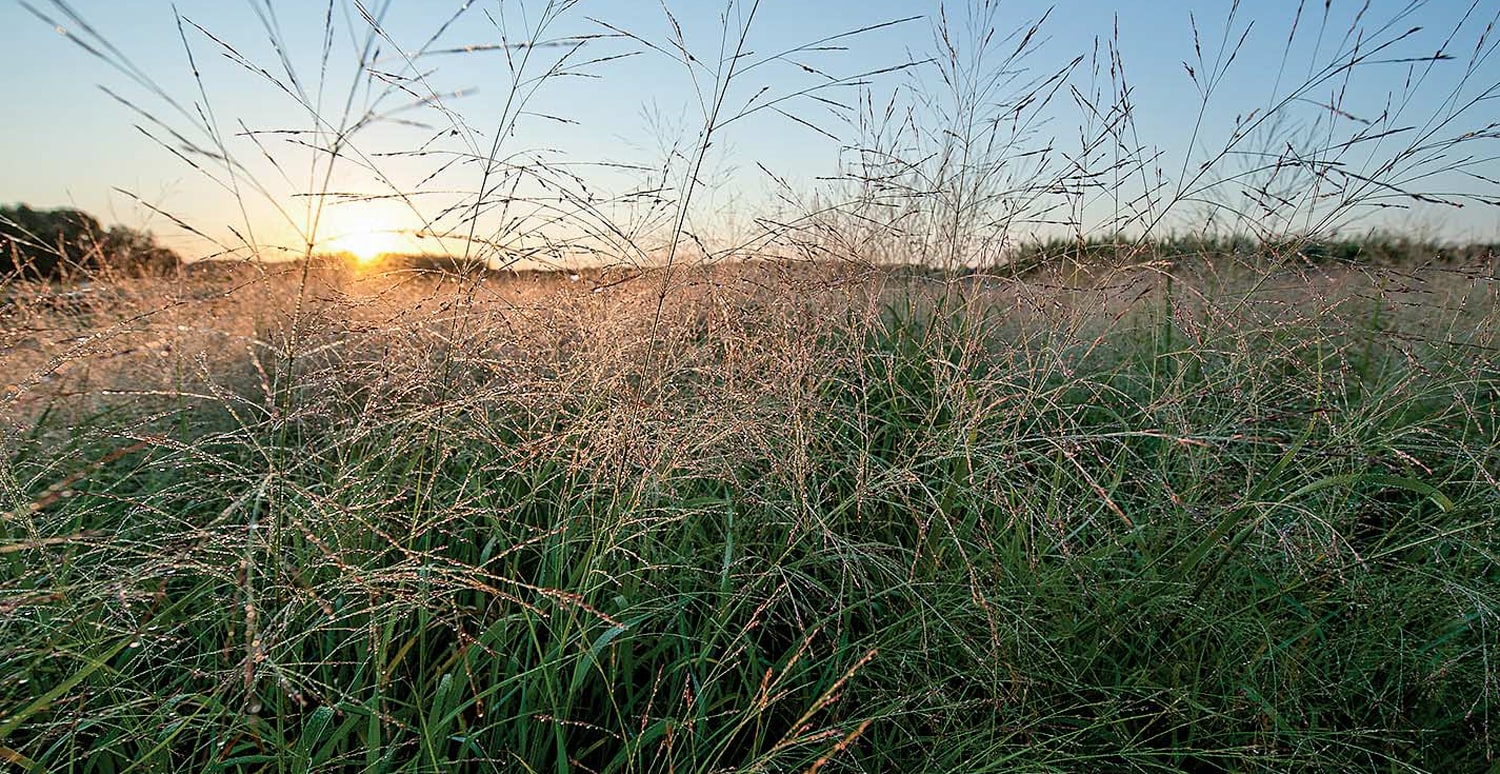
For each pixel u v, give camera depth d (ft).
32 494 7.43
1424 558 8.09
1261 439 7.36
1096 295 9.83
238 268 9.76
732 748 6.73
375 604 6.39
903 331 11.91
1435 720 6.91
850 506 8.80
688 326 10.01
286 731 6.12
